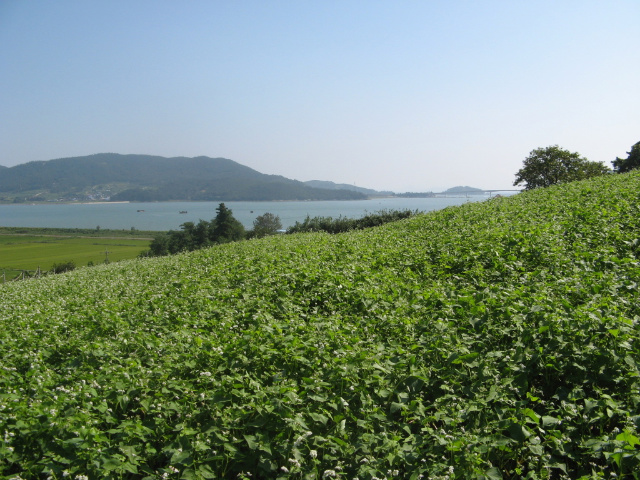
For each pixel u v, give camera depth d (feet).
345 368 20.79
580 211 50.78
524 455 16.76
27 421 19.29
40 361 29.22
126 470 17.12
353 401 20.29
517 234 42.80
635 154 199.21
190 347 26.40
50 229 565.94
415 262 44.39
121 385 22.11
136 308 39.99
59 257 303.89
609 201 53.88
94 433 17.90
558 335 21.30
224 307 35.63
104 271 83.15
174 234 272.31
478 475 14.90
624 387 18.65
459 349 21.83
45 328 37.40
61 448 18.04
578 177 205.67
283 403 18.99
